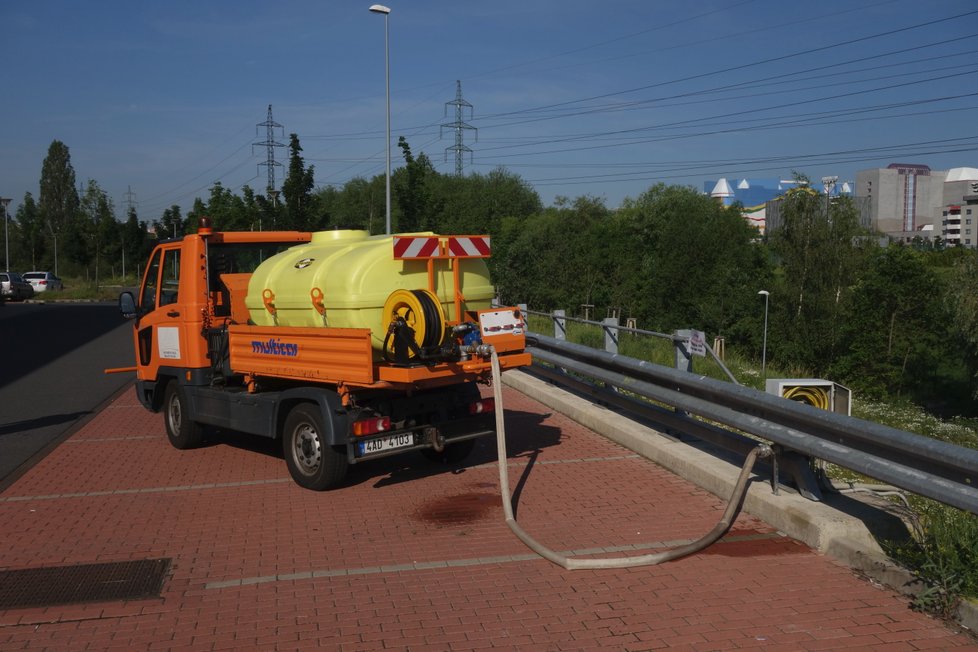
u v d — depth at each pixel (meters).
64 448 9.18
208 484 7.48
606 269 40.44
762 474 6.59
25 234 75.88
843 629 4.21
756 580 4.87
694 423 7.49
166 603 4.77
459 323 7.23
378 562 5.36
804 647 4.04
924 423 15.66
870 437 4.93
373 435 6.81
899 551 5.02
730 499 5.81
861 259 38.34
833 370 35.41
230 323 8.43
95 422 10.83
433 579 5.04
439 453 7.98
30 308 38.41
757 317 39.12
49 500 7.04
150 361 9.32
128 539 5.94
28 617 4.59
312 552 5.58
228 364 8.21
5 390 13.88
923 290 33.41
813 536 5.37
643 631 4.25
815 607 4.48
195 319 8.49
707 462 7.00
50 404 12.37
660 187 52.75
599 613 4.48
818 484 5.94
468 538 5.81
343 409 6.77
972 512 4.19
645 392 8.20
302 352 7.06
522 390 12.09
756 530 5.75
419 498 6.86
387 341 6.66
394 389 6.70
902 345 33.22
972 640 4.08
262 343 7.52
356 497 6.92
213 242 8.61
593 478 7.30
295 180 25.17
